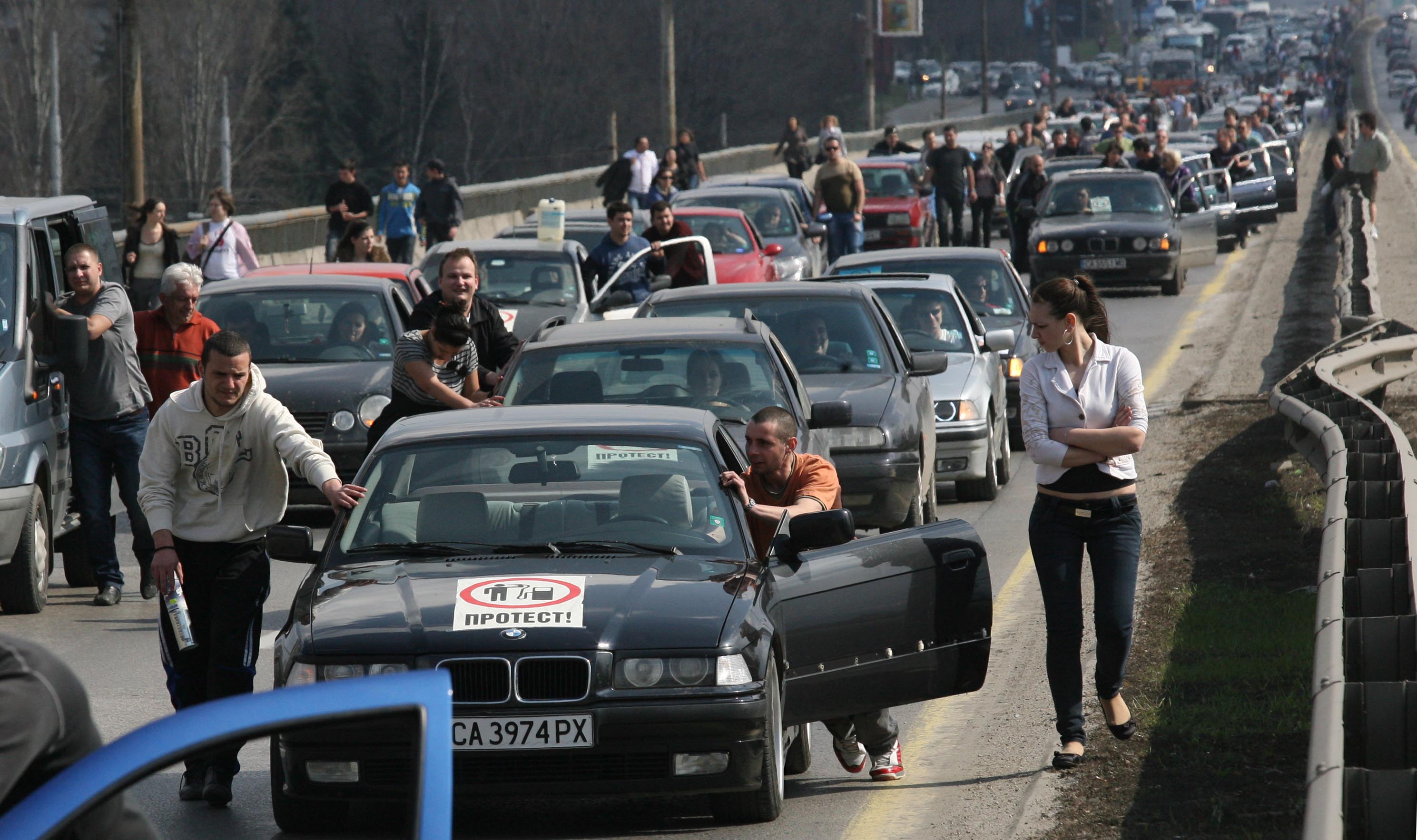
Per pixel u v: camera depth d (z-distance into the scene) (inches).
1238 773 960.9
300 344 2071.9
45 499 1592.0
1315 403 1742.1
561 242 2743.6
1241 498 1822.1
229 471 1022.4
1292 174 5457.7
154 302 2876.5
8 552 1508.4
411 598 914.1
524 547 989.8
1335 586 912.9
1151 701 1120.2
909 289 2182.6
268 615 1560.0
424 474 1043.3
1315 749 678.5
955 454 2015.3
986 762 1054.4
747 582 942.4
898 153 5974.4
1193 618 1320.1
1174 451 2183.8
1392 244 4746.6
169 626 1032.8
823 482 1107.9
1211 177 5027.1
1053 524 1021.2
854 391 1768.0
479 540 1002.1
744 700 882.1
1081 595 1021.8
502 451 1053.8
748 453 1109.7
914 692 1006.4
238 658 1020.5
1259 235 5551.2
